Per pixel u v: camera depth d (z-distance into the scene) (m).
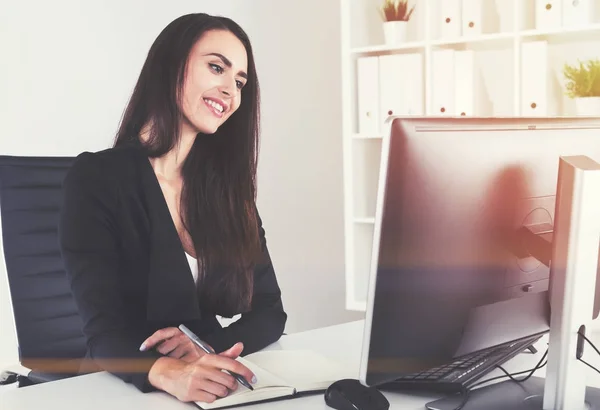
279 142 4.27
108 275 1.60
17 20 3.38
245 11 4.12
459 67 3.37
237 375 1.25
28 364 1.90
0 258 3.36
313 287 4.36
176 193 1.81
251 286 1.81
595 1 3.23
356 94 3.65
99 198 1.65
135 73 3.77
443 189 1.04
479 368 1.28
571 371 1.13
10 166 1.98
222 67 1.80
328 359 1.44
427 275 1.05
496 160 1.10
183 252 1.73
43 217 2.00
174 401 1.25
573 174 1.09
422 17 3.73
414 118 1.00
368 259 3.75
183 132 1.81
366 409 1.14
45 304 1.97
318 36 4.24
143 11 3.78
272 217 4.32
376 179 3.77
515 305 1.18
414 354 1.08
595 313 1.19
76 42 3.55
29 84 3.42
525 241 1.16
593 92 3.07
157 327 1.69
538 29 3.17
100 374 1.44
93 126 3.63
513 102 3.49
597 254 1.12
